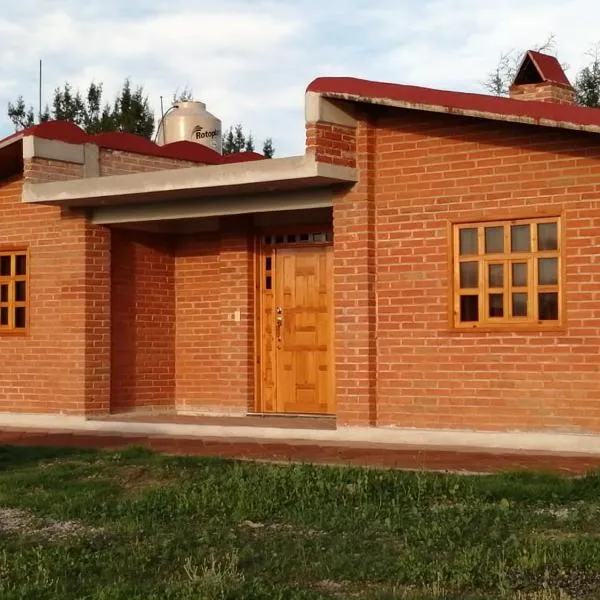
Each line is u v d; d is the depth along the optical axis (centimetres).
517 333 1134
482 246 1157
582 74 2794
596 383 1088
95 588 650
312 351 1428
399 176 1204
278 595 622
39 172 1413
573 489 867
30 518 862
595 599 604
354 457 1086
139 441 1280
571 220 1103
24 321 1508
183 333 1548
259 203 1302
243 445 1217
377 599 608
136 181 1312
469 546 718
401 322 1201
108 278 1465
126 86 3231
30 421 1477
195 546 749
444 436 1166
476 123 1159
